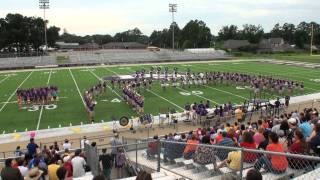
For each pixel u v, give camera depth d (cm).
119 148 1284
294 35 12538
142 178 476
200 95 3478
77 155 1156
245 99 3262
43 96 3212
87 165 1229
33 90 3216
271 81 3703
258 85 3462
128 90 3162
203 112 2488
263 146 952
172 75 4519
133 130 2370
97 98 3412
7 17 10288
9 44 10388
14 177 715
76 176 1061
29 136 2288
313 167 745
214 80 4094
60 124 2547
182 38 14338
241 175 675
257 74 5056
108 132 2339
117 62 7512
